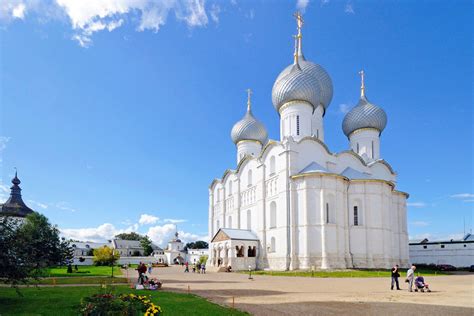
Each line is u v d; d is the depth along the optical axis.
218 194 82.06
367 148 70.81
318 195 54.97
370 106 71.69
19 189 97.00
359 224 57.59
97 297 14.62
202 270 55.69
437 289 28.38
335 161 62.94
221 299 22.20
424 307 19.31
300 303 20.58
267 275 47.16
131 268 76.56
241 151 81.56
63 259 50.91
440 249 73.12
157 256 135.62
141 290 26.39
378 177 68.00
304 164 59.50
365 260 55.97
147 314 13.70
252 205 67.56
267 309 18.55
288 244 55.78
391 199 62.47
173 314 16.64
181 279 40.28
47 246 47.59
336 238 54.25
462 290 27.66
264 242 61.75
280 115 68.38
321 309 18.61
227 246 62.47
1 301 21.17
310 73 68.38
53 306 19.39
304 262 53.72
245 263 61.25
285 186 57.47
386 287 30.11
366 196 58.00
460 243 71.00
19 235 21.66
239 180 72.75
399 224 66.25
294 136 64.44
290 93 65.75
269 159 63.12
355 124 71.69
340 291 26.94
